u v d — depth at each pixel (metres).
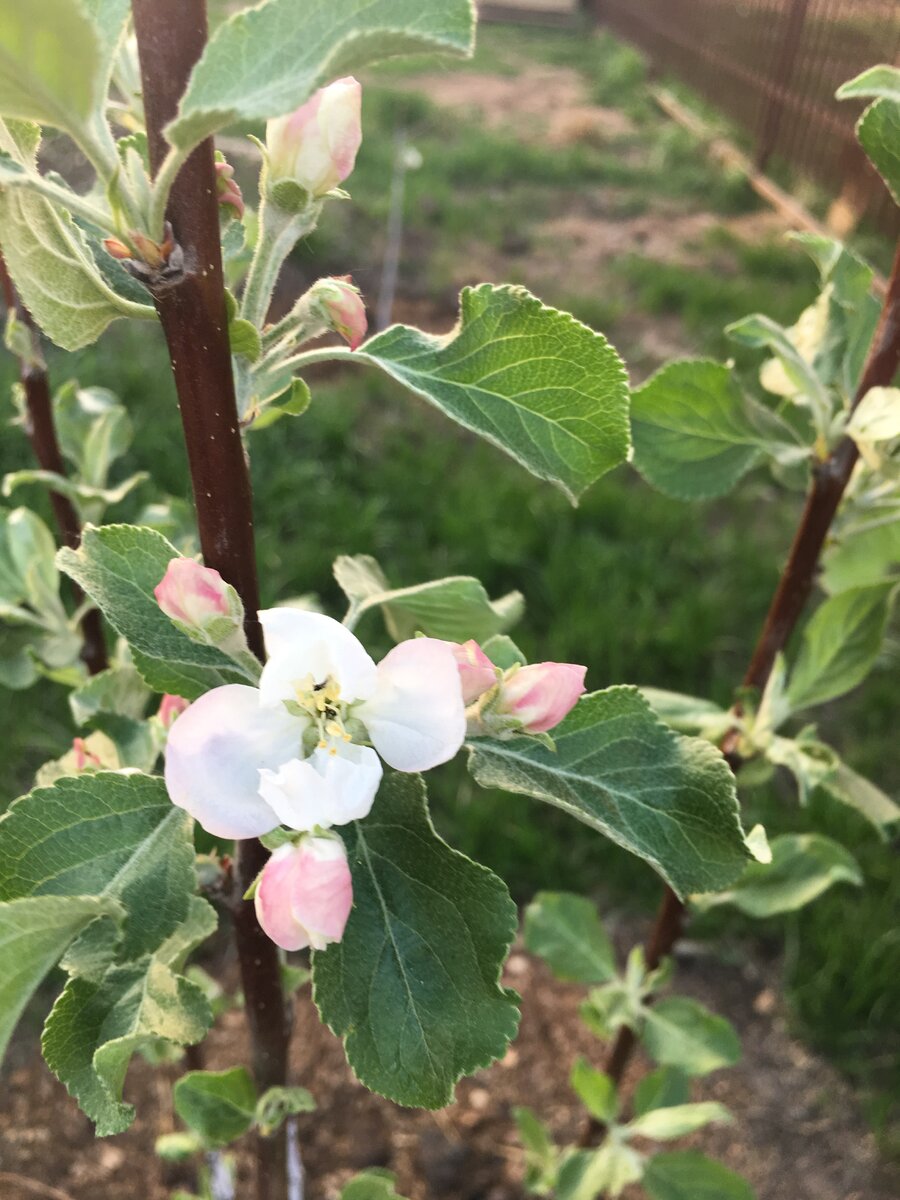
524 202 1.20
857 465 0.26
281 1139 0.28
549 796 0.16
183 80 0.13
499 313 0.16
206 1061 0.40
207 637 0.14
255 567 0.16
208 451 0.15
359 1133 0.39
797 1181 0.39
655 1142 0.40
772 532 0.68
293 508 0.64
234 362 0.16
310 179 0.15
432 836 0.15
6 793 0.48
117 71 0.18
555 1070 0.42
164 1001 0.15
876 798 0.26
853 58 1.10
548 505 0.66
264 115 0.11
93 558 0.15
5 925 0.13
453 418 0.16
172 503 0.33
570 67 1.96
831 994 0.43
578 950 0.35
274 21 0.11
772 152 1.25
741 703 0.27
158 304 0.14
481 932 0.15
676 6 1.68
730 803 0.17
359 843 0.15
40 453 0.30
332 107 0.14
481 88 1.73
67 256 0.14
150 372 0.73
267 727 0.14
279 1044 0.23
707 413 0.26
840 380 0.26
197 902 0.17
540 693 0.15
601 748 0.17
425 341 0.16
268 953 0.21
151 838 0.15
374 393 0.78
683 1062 0.31
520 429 0.16
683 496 0.27
